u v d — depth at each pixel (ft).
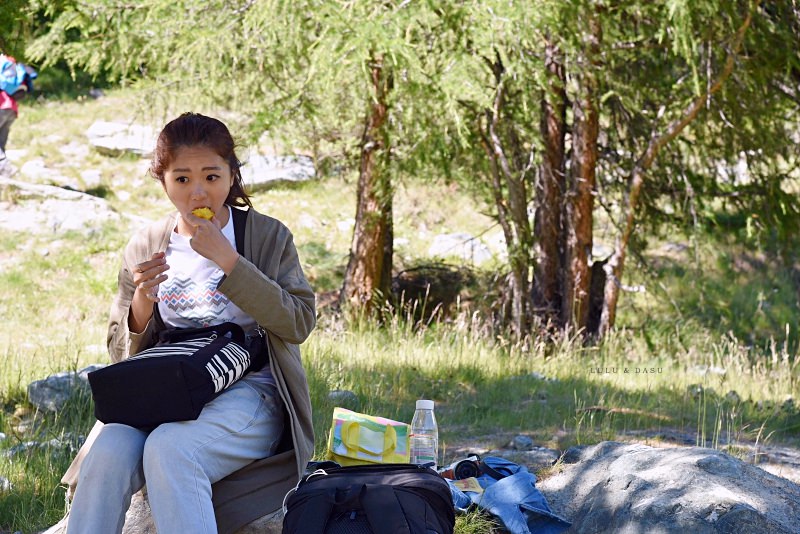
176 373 9.17
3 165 55.47
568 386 27.96
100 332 36.86
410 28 31.91
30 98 69.97
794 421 23.95
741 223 55.47
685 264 54.08
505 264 42.55
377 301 42.78
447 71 32.24
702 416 23.82
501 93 38.11
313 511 9.08
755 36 37.40
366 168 42.52
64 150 61.77
